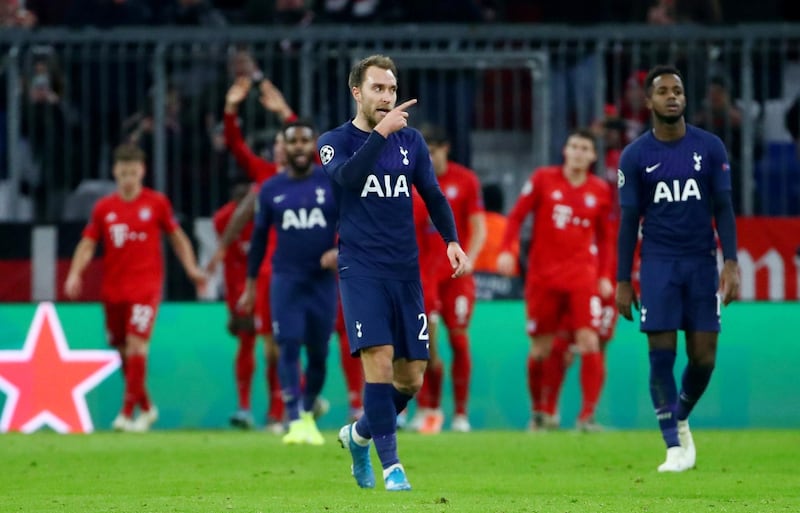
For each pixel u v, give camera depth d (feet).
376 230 84.99
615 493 88.02
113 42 164.86
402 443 131.13
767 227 164.14
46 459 115.44
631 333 160.86
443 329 161.89
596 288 151.02
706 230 102.22
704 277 102.22
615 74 164.55
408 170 85.81
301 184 131.85
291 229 131.44
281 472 103.50
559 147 164.96
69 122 165.68
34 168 165.89
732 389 159.94
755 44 164.55
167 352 160.45
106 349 159.84
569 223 150.20
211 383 160.35
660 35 163.84
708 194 102.22
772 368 160.35
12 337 159.94
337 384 159.22
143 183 168.96
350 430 88.99
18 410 159.12
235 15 193.47
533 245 152.25
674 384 103.24
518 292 165.27
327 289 132.46
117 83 165.48
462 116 164.45
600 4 196.13
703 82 164.76
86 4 187.73
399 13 186.19
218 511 76.69
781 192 166.81
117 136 166.30
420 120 164.25
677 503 81.15
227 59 164.25
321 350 132.87
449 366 161.38
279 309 131.64
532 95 164.45
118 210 154.81
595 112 164.25
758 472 103.35
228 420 159.84
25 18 187.73
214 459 114.93
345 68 163.12
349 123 86.99
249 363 156.56
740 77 164.96
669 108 101.19
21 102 165.07
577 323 150.30
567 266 150.41
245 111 165.68
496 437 139.33
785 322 161.07
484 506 77.92
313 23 185.37
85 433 149.48
